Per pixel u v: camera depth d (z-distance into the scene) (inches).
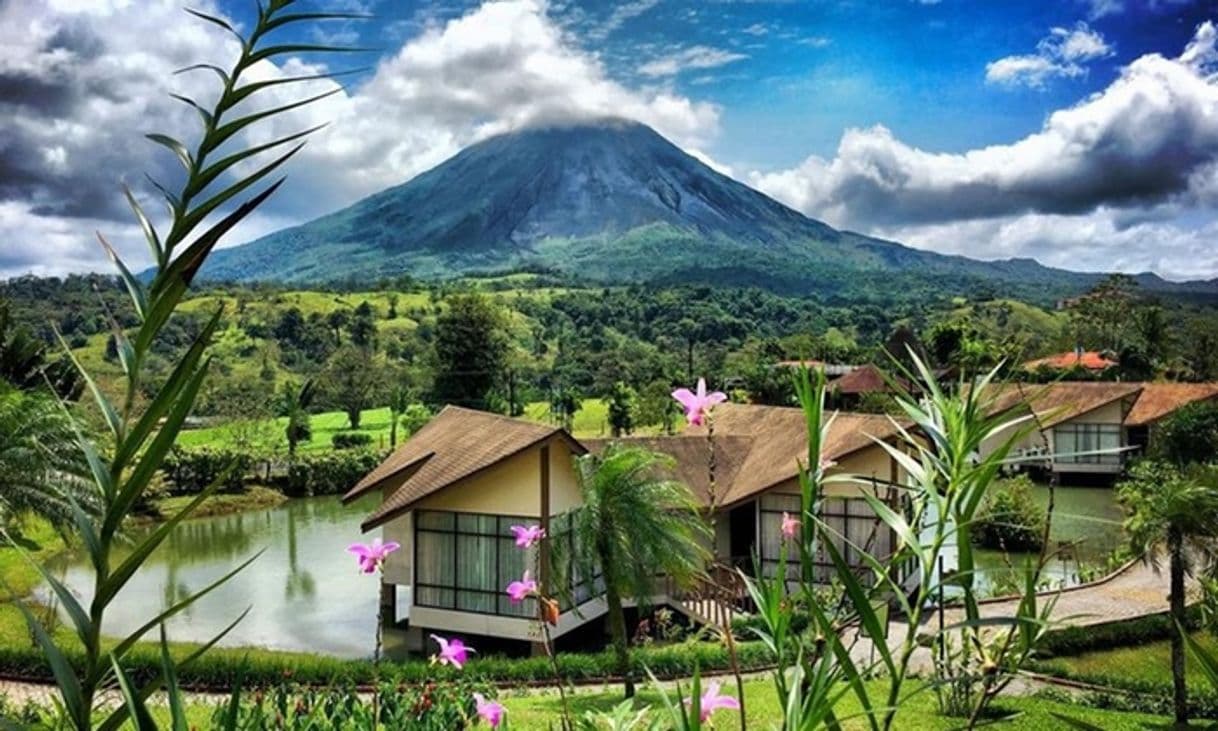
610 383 3499.0
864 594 106.1
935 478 119.2
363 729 357.4
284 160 78.0
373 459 2082.9
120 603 1095.6
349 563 1337.4
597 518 686.5
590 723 181.6
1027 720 593.0
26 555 73.2
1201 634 856.9
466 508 898.7
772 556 967.6
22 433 805.9
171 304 75.9
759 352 3722.9
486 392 2935.5
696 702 100.3
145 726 75.7
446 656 207.5
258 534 1579.7
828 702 100.5
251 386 2805.1
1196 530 647.8
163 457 74.3
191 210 76.6
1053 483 123.3
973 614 111.0
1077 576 1087.6
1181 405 1926.7
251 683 676.7
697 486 1036.5
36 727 97.8
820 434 117.9
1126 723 631.2
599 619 956.0
